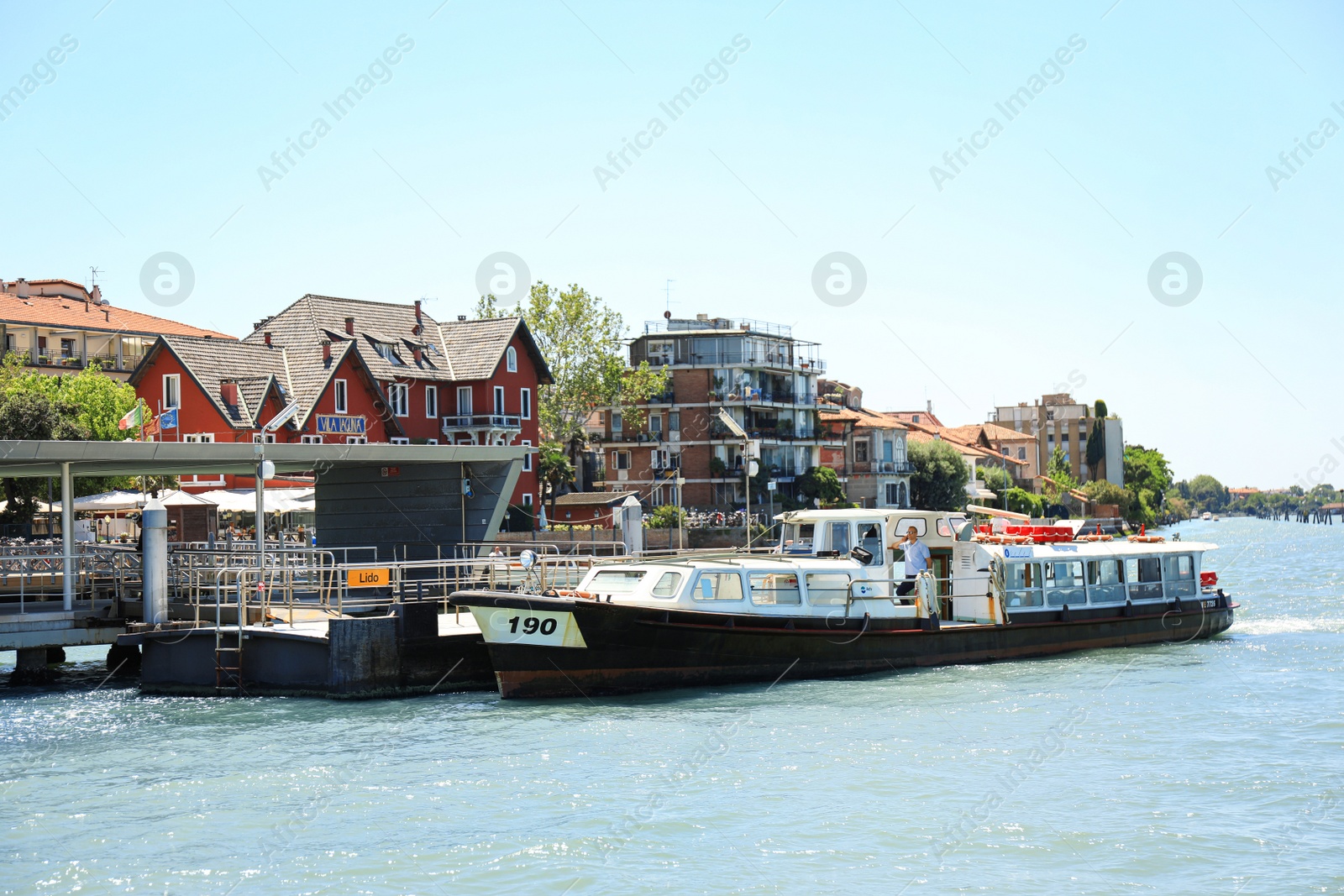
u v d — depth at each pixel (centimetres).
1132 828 1614
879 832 1602
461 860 1512
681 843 1564
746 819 1656
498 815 1681
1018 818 1655
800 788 1795
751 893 1404
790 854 1525
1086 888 1416
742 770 1892
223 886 1440
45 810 1728
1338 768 1888
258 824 1658
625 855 1525
